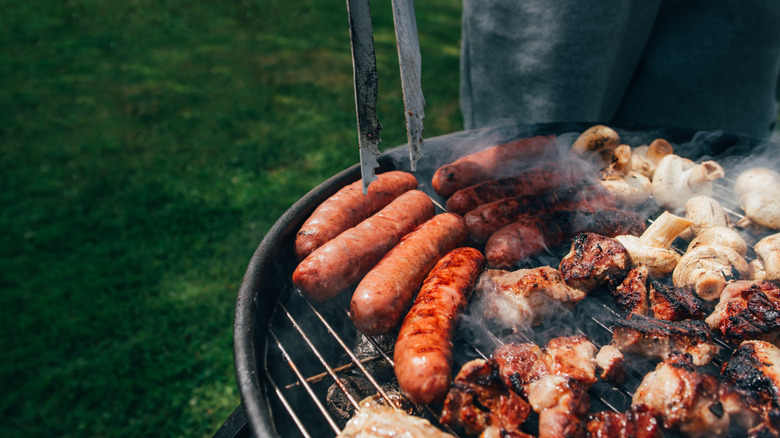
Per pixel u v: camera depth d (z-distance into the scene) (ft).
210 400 11.33
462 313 5.96
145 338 12.41
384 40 27.25
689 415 4.70
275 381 5.68
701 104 10.56
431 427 4.66
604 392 5.68
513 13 9.55
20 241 15.07
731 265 6.21
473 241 7.34
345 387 5.74
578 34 9.16
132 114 21.08
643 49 10.61
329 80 23.63
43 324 12.68
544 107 10.21
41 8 31.24
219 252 14.71
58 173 17.79
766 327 5.49
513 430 4.76
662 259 6.40
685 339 5.49
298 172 17.97
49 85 23.29
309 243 6.38
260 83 23.34
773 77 10.39
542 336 6.27
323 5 31.40
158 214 16.08
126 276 13.91
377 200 7.30
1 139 19.61
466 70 11.51
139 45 27.02
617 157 7.80
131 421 10.89
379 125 5.53
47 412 11.02
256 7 31.17
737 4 9.31
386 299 5.67
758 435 4.64
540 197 7.45
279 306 6.33
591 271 6.28
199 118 20.80
